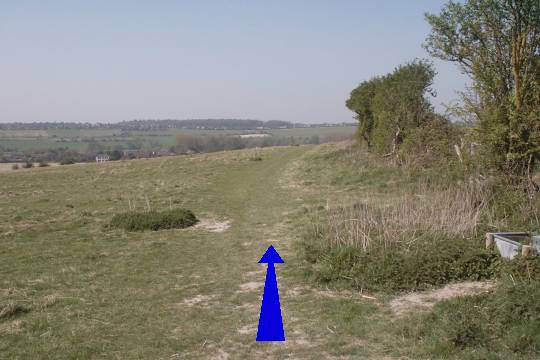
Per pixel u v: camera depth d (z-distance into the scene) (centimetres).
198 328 673
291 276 887
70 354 591
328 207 1452
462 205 1084
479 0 1073
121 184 2714
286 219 1429
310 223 1290
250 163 3528
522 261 737
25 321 697
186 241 1239
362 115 2809
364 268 828
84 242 1255
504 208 1055
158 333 658
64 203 1998
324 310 710
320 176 2273
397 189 1694
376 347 582
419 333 597
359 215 1167
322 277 833
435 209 1099
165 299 800
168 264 1022
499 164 1123
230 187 2344
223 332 658
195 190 2250
